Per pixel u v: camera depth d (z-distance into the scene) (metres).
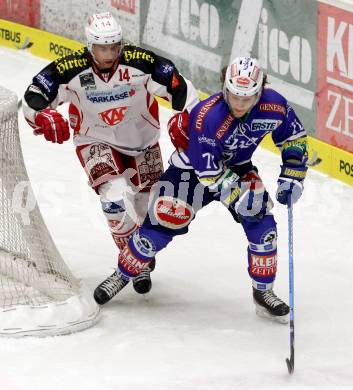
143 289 14.46
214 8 22.03
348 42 19.16
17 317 12.84
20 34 27.20
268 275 13.66
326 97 19.97
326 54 19.73
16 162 13.65
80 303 13.30
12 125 13.54
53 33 26.48
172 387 11.70
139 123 14.43
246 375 12.11
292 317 12.46
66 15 25.92
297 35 20.30
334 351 12.96
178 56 23.28
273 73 21.12
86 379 11.82
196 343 13.07
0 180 13.57
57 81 13.67
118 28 13.36
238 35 21.64
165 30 23.45
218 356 12.69
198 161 12.95
